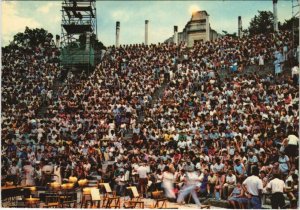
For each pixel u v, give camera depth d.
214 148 21.50
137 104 31.39
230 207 15.33
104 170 22.58
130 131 28.31
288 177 15.98
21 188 17.84
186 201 18.09
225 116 25.16
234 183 17.23
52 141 27.20
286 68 30.39
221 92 28.78
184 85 32.69
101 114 30.33
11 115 33.22
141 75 37.75
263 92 26.95
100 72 40.03
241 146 20.50
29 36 53.28
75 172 21.50
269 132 20.78
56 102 35.00
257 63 33.88
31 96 37.38
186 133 24.23
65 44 41.12
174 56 40.00
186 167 18.38
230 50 37.28
